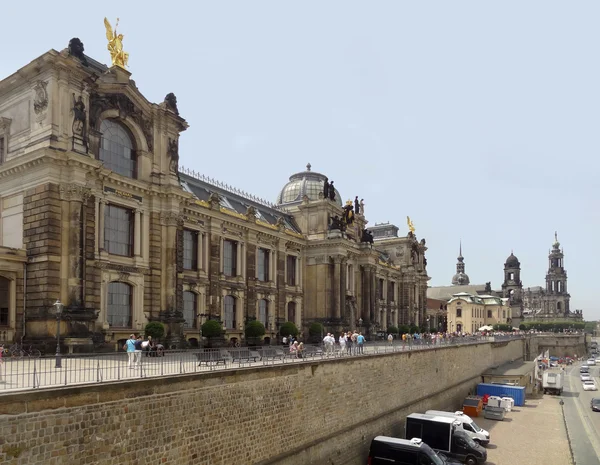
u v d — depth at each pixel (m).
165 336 51.69
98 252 46.72
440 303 189.88
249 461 31.92
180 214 55.56
